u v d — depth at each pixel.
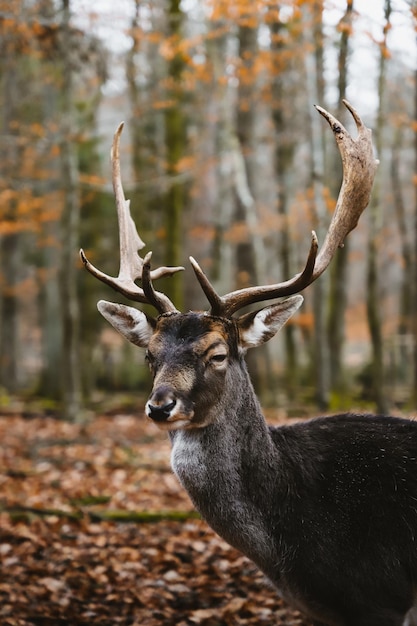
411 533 5.32
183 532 8.82
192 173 20.64
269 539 5.41
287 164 23.67
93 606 6.96
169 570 7.80
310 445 5.64
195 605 7.08
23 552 8.09
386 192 30.06
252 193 20.86
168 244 19.03
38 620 6.66
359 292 40.66
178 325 5.42
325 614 5.39
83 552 8.13
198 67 16.86
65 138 17.41
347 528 5.34
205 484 5.35
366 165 6.05
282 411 19.27
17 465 12.61
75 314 17.92
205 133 27.05
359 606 5.26
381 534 5.31
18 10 13.27
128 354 29.09
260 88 19.47
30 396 24.75
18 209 20.25
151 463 12.63
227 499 5.36
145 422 17.73
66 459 13.00
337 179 18.59
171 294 18.88
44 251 26.03
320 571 5.28
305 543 5.33
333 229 5.99
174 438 5.50
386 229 28.33
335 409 19.34
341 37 11.85
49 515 9.25
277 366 34.91
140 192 25.64
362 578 5.25
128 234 6.41
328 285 20.00
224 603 7.09
